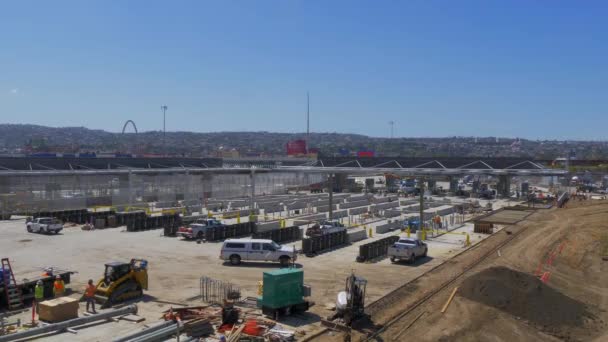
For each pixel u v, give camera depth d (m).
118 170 89.44
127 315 26.97
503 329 27.12
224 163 164.38
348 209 82.94
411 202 95.38
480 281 32.12
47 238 52.97
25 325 25.25
